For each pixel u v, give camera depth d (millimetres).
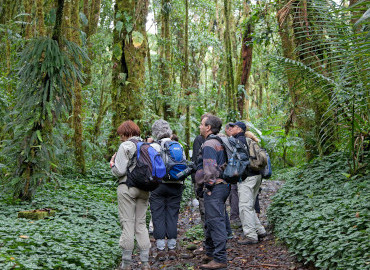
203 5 21750
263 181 11641
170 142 5297
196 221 7375
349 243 3744
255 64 21266
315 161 6906
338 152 6738
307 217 4805
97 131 10875
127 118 9227
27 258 3852
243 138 5102
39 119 6355
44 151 6344
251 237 5598
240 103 13578
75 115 9070
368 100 5363
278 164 14875
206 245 4824
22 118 6273
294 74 6477
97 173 9227
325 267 3773
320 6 5121
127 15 8656
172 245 5305
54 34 6469
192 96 12734
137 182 4406
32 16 10391
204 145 4406
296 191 6297
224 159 4449
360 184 5219
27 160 6230
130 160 4477
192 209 8461
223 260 4309
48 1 8367
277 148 14266
